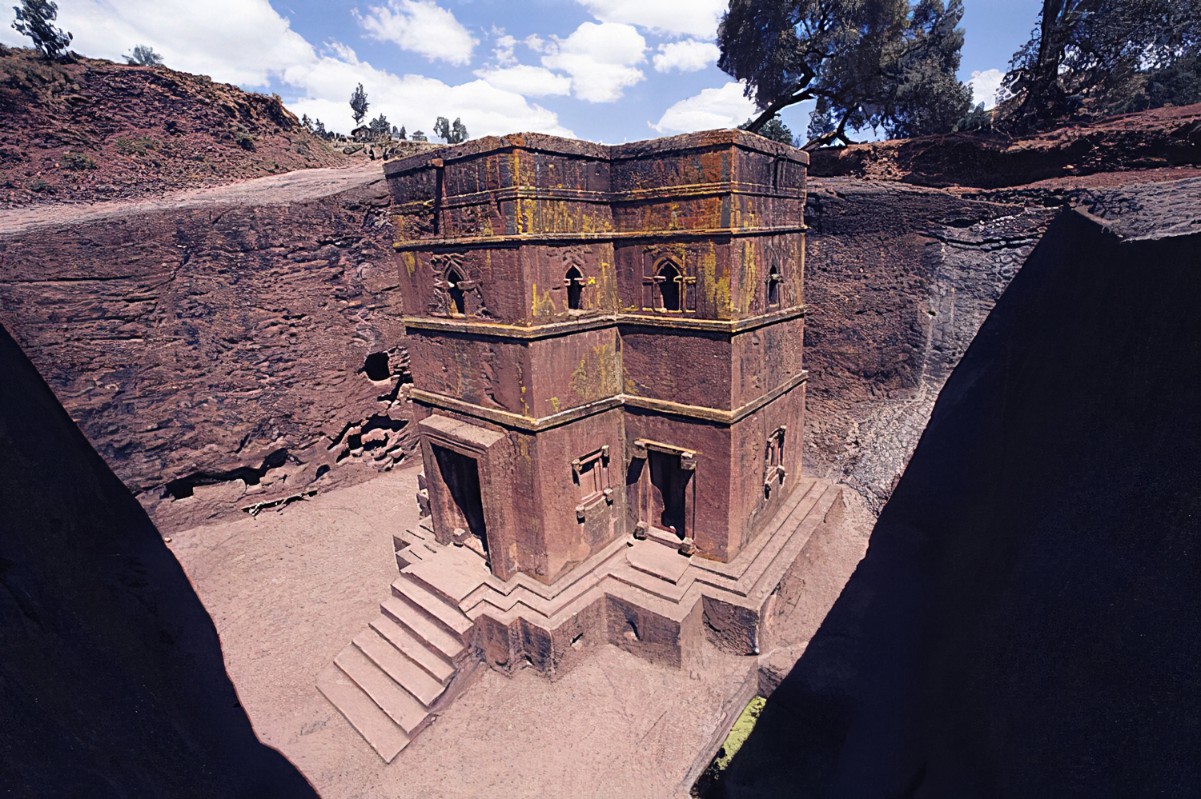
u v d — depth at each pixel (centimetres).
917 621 1111
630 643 1132
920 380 1477
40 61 2295
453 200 1038
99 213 1547
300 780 949
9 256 1284
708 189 962
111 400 1421
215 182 2384
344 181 1997
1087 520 570
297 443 1728
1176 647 419
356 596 1370
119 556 1259
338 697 1090
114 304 1406
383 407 1919
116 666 903
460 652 1066
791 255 1204
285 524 1648
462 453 1131
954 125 2252
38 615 801
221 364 1567
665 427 1126
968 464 1241
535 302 976
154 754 820
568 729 1000
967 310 1416
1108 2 1775
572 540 1130
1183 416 489
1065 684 496
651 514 1232
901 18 2097
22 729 626
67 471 1227
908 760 813
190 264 1496
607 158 1064
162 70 2589
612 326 1133
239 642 1231
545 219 968
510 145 899
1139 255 675
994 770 538
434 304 1157
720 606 1089
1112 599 491
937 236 1446
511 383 1030
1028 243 1358
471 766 959
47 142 2114
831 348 1584
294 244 1642
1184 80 2372
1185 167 1398
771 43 2302
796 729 1063
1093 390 677
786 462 1330
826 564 1312
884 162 1831
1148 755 399
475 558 1228
